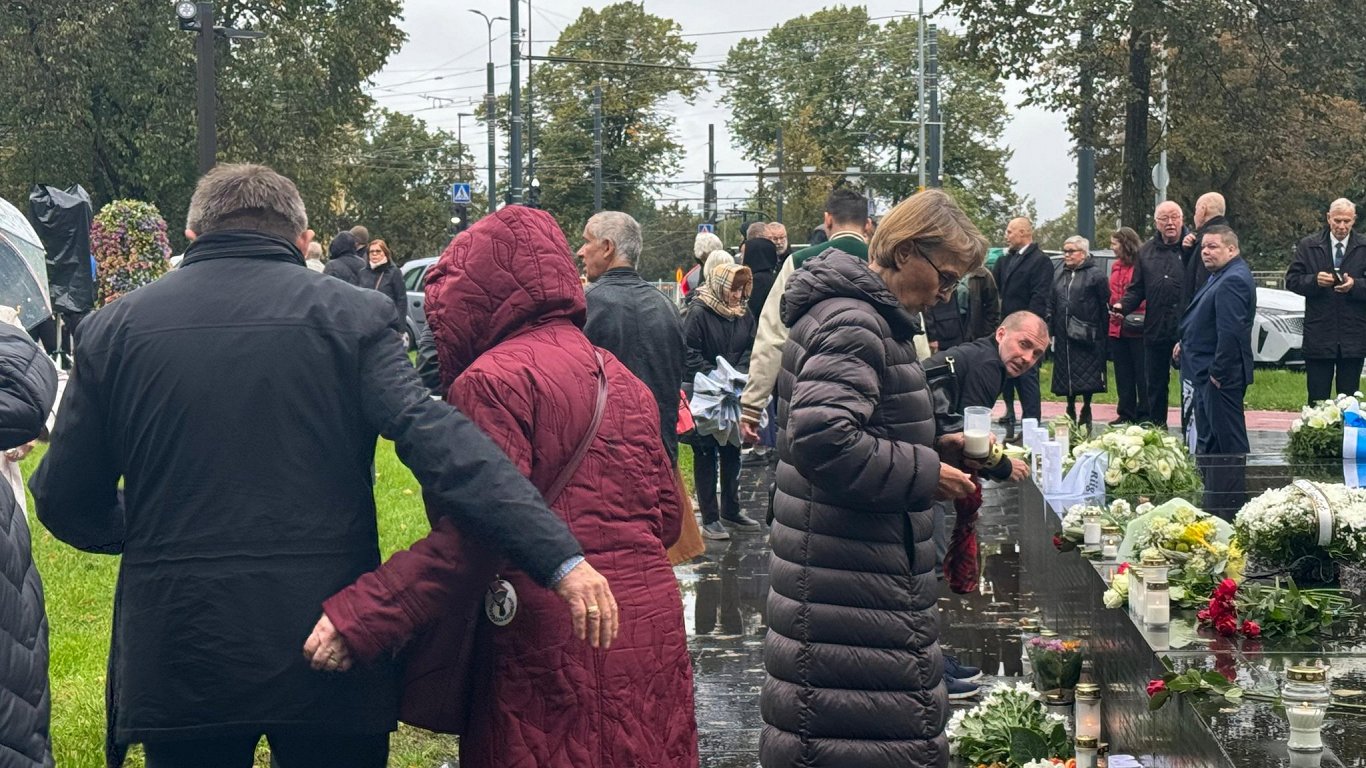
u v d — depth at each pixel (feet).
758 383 26.14
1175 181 160.56
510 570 10.84
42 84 128.16
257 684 10.46
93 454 11.08
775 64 277.23
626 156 260.62
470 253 11.50
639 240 23.38
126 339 10.85
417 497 38.32
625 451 11.28
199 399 10.62
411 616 10.41
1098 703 17.56
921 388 13.20
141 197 139.44
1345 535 16.47
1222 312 34.68
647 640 11.05
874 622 13.03
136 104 133.49
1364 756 11.21
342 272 60.18
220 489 10.58
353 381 10.84
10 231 22.20
